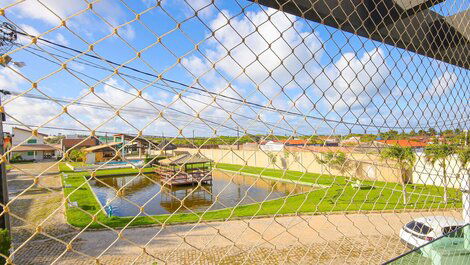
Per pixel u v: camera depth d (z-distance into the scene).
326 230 7.65
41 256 7.38
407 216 7.72
